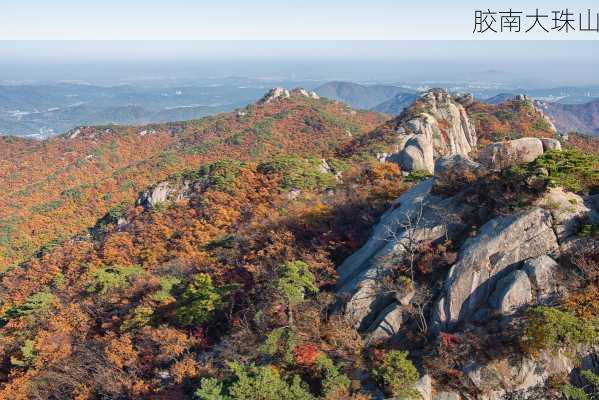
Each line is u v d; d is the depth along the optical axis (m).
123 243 59.38
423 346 20.98
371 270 24.89
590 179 23.95
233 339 25.19
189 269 39.66
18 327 38.28
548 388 18.08
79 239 76.81
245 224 48.72
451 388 18.89
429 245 24.67
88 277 45.41
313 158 70.31
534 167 24.05
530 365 18.52
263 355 22.94
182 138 162.25
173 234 56.69
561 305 19.33
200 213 60.16
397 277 24.00
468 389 18.73
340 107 174.75
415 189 30.11
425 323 21.55
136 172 121.75
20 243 93.81
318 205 37.16
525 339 18.45
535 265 20.39
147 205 76.19
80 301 38.50
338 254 29.81
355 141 86.50
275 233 34.94
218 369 23.56
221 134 155.50
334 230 32.44
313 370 20.67
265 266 30.72
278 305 25.48
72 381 27.91
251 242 36.47
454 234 24.70
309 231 33.97
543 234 21.44
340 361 21.05
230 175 69.31
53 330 34.56
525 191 23.38
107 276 39.31
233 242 40.66
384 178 41.56
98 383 26.61
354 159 69.81
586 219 21.80
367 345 21.92
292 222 36.34
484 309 20.66
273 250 32.16
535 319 18.41
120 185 115.31
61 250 70.31
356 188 40.94
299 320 23.86
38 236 95.69
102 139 167.12
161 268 42.34
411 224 26.47
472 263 21.86
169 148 156.88
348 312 23.78
